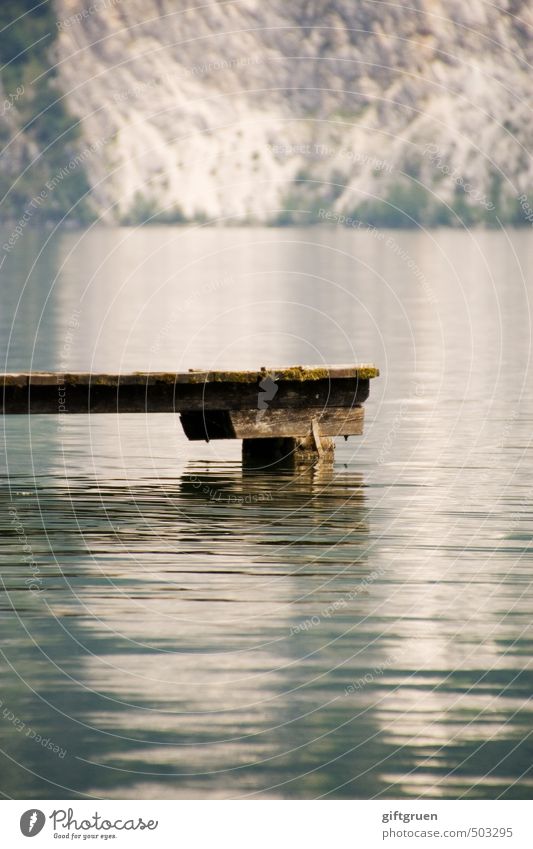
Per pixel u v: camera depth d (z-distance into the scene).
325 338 123.62
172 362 100.75
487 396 80.25
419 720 27.83
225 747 26.55
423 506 47.81
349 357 105.50
